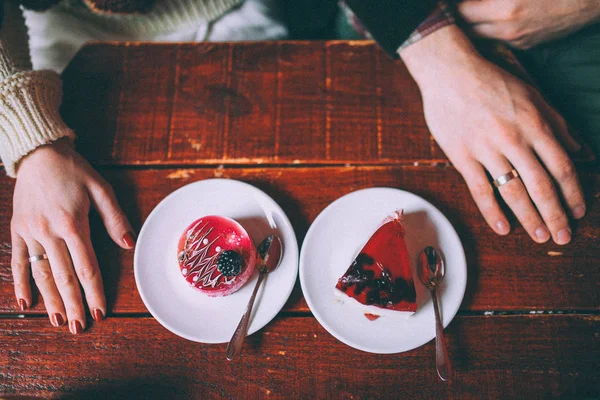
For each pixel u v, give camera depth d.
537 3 0.65
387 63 0.69
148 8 0.76
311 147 0.66
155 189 0.65
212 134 0.67
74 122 0.68
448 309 0.57
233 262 0.56
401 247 0.58
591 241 0.61
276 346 0.58
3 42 0.65
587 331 0.58
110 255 0.62
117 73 0.70
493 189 0.64
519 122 0.62
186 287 0.59
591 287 0.60
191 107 0.68
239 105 0.68
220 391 0.57
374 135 0.66
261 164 0.65
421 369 0.57
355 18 0.81
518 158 0.61
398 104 0.67
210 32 0.85
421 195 0.64
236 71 0.69
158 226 0.61
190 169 0.65
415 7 0.64
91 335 0.59
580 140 0.65
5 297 0.61
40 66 0.84
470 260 0.61
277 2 0.86
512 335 0.58
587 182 0.64
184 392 0.57
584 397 0.56
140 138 0.67
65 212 0.61
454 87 0.64
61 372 0.58
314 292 0.58
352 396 0.57
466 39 0.65
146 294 0.58
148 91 0.69
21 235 0.61
